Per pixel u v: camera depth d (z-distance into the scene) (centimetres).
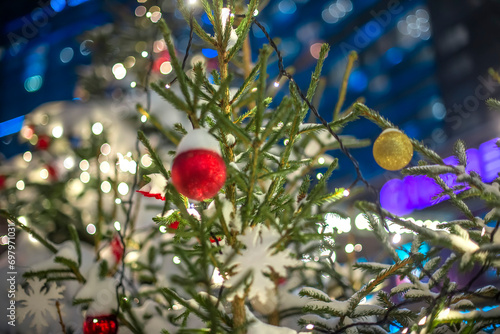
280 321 142
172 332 131
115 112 259
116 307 130
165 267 171
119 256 146
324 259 156
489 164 380
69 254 140
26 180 231
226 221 107
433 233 103
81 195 220
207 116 112
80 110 264
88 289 131
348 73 152
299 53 645
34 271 139
